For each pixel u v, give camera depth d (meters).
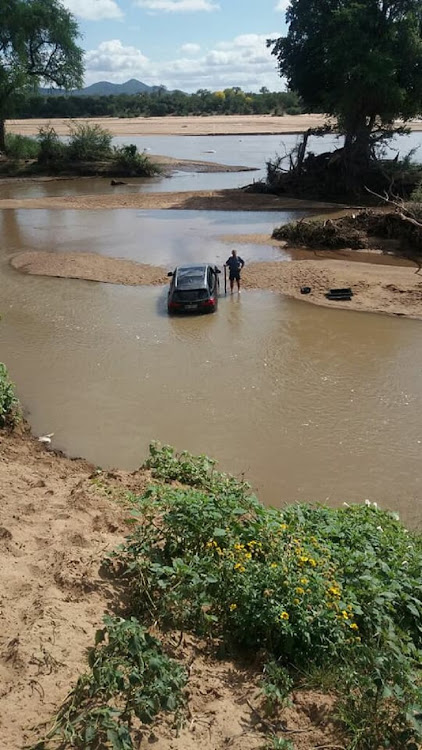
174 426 13.25
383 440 12.65
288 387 15.02
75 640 5.11
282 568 5.75
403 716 4.71
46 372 16.03
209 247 30.31
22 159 65.06
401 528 8.37
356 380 15.35
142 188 52.88
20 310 21.09
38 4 59.19
